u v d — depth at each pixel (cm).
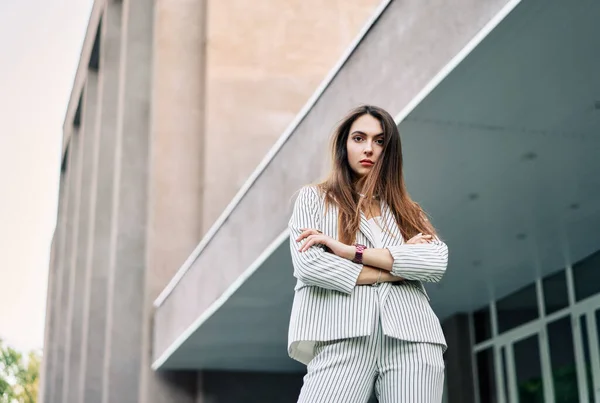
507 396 1447
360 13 1952
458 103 736
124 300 1942
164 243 1792
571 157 866
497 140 818
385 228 334
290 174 1029
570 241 1162
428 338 313
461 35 683
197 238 1808
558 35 629
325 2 1947
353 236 327
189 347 1555
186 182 1838
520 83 702
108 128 2570
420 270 316
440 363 316
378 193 341
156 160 1838
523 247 1180
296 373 1814
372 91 841
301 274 315
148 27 2180
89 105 3039
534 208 1022
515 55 657
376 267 316
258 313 1337
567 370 1291
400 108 782
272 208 1077
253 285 1193
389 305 312
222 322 1384
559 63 670
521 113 761
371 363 311
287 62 1891
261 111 1853
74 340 2809
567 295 1300
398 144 345
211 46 1869
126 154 2061
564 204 1010
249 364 1728
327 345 313
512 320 1448
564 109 750
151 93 2052
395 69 796
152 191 1819
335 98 921
